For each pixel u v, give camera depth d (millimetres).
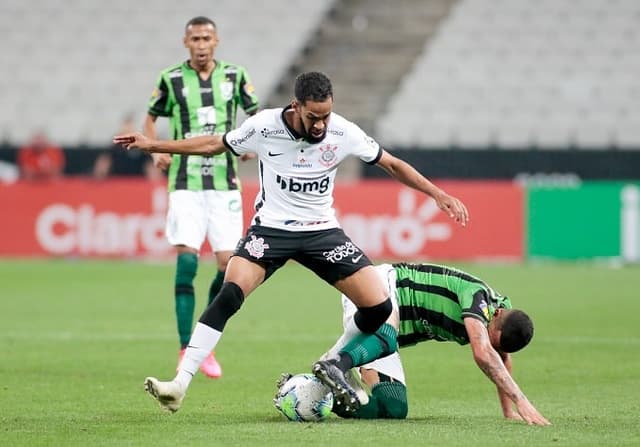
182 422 23672
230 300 23391
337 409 24156
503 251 74062
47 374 32125
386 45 97438
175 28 100312
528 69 94125
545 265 73250
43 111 95500
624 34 96188
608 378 31859
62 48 99688
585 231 74250
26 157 79438
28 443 20953
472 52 95562
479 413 25984
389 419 24125
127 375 32094
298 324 45406
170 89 34625
